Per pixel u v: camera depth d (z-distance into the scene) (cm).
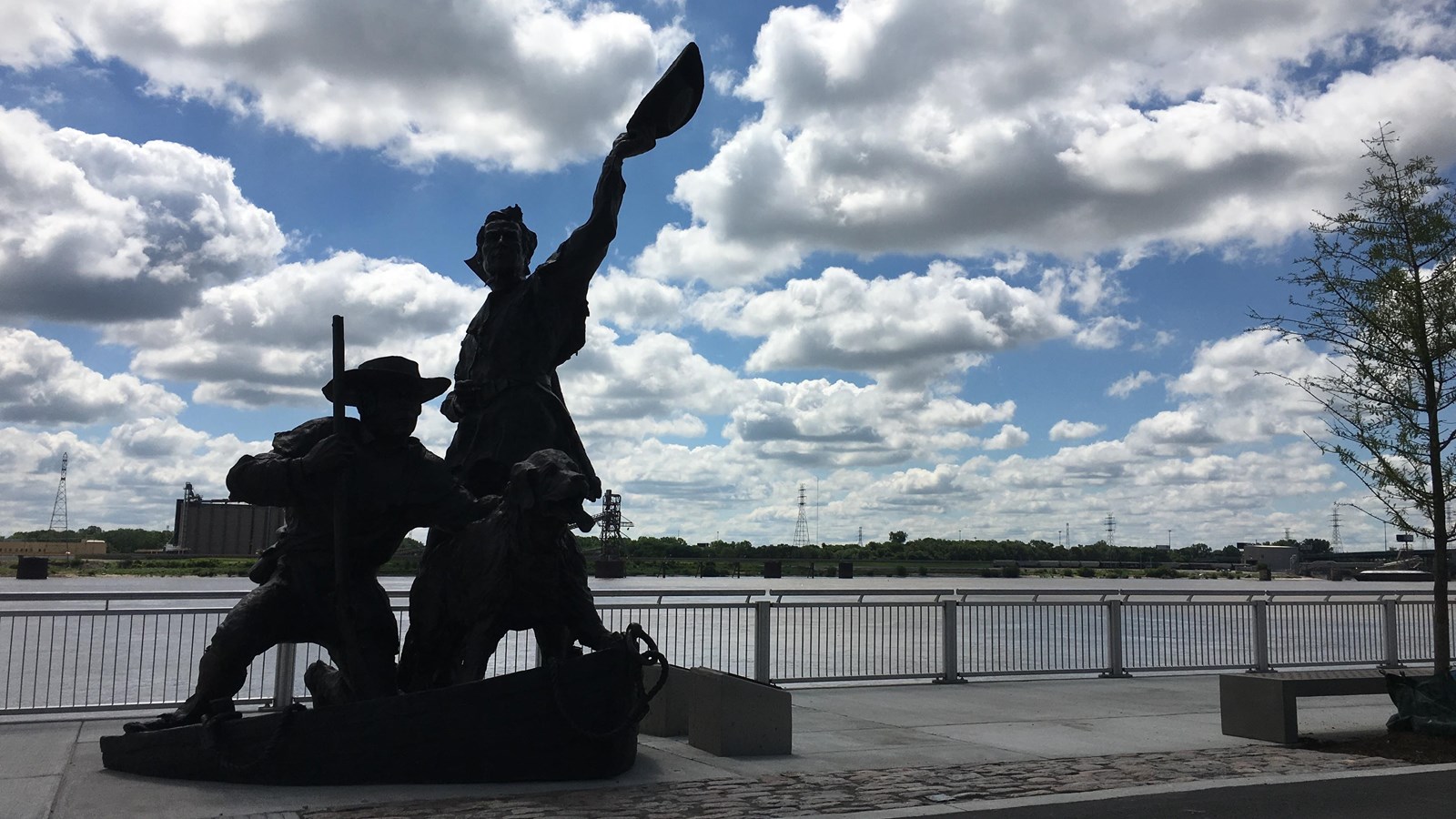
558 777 744
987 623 1500
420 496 774
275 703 1080
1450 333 1097
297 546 773
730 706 884
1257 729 1005
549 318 908
